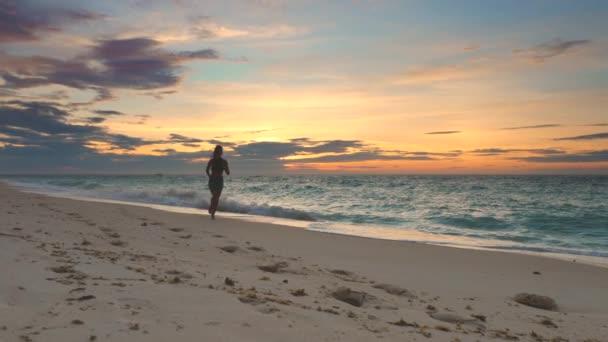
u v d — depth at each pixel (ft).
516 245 33.42
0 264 12.00
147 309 9.34
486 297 16.40
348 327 9.68
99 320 8.38
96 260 14.42
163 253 18.66
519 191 111.96
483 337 10.71
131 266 14.29
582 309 15.58
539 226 46.24
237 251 21.56
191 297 10.59
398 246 28.17
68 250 15.85
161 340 7.63
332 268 19.97
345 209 63.57
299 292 13.08
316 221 47.57
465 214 56.08
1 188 90.12
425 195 94.68
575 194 98.48
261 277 15.17
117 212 35.83
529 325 12.69
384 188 121.29
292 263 19.98
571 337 11.80
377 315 11.69
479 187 132.46
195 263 16.90
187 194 71.46
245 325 8.84
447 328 11.14
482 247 32.14
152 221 31.45
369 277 18.65
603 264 25.64
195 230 28.66
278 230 32.53
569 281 19.98
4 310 8.46
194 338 7.88
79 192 80.38
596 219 50.21
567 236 40.06
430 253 26.13
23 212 29.07
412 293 16.07
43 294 9.75
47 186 116.88
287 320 9.52
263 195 94.32
